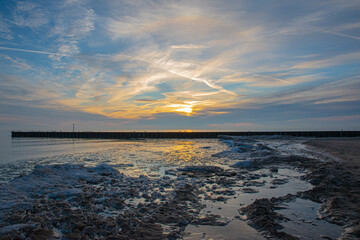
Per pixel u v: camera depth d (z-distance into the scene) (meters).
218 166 14.70
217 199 7.88
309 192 8.34
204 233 5.38
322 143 31.52
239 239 5.10
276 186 9.74
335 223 5.87
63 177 10.38
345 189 8.56
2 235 4.87
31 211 6.45
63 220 5.80
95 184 10.00
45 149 28.42
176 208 6.91
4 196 7.48
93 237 5.09
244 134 66.88
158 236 5.15
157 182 10.29
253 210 6.49
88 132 71.75
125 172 12.98
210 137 67.44
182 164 15.82
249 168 14.16
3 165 15.90
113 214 6.45
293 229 5.56
